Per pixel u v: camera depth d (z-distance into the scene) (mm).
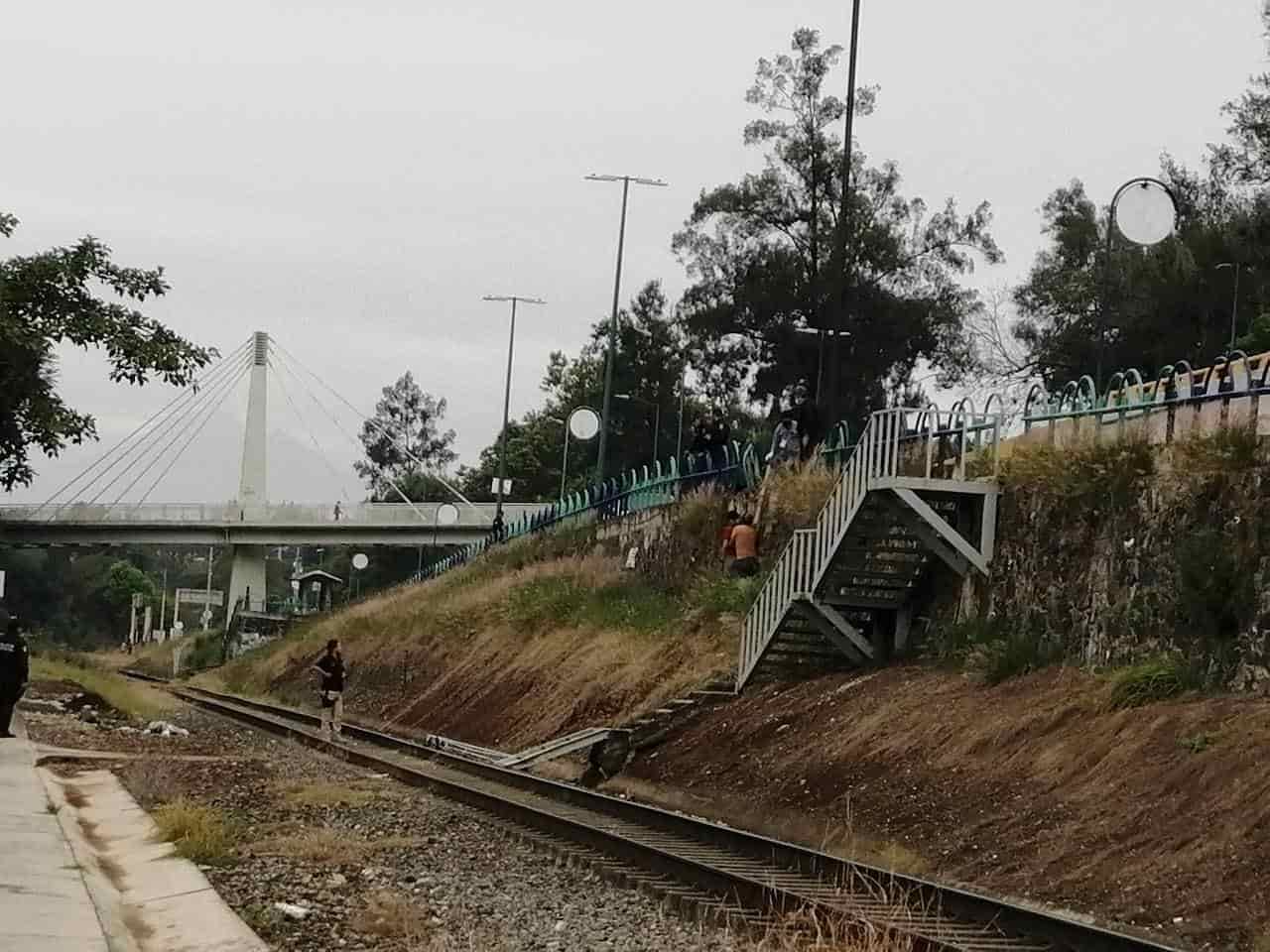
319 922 12602
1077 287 52656
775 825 18750
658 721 25156
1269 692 15438
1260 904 11883
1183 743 14891
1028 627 20141
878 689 21422
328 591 102750
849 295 57562
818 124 59000
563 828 17938
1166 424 19125
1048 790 15727
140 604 145375
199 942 11906
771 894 13133
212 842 15859
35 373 31078
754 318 58969
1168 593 17625
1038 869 14133
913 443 22859
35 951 9977
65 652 80188
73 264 31047
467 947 11562
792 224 59625
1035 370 56344
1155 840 13617
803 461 30969
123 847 16438
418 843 17062
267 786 21969
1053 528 20203
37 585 145500
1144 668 16703
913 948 11445
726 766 21844
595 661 31703
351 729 37094
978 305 59344
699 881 14445
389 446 125688
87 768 23109
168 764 23375
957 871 14883
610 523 46000
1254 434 17203
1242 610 16297
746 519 29891
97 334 31047
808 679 24188
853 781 18656
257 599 96500
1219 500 17234
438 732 37062
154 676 87938
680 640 29562
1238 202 51094
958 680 20016
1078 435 20641
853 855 15672
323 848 16078
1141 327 49125
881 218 58906
